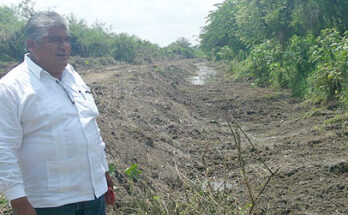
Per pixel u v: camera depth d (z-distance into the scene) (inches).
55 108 88.7
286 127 325.1
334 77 356.8
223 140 296.2
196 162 241.6
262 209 166.4
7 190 81.0
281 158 234.7
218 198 144.2
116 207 157.6
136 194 168.7
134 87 441.4
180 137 293.1
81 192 92.3
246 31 618.5
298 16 490.0
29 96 85.9
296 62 478.0
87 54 966.4
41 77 90.4
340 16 477.7
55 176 88.5
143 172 203.5
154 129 290.7
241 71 688.4
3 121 82.1
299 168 208.5
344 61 356.8
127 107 331.6
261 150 255.6
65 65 94.8
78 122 92.4
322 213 163.0
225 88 581.9
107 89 394.6
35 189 88.0
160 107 373.7
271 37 559.5
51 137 87.3
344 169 202.2
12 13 900.6
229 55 1019.3
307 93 419.8
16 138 84.0
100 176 98.3
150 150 242.4
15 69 90.2
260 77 586.6
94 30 1131.9
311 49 422.0
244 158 237.1
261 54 583.2
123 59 1032.8
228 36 997.2
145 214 141.6
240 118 380.8
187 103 460.8
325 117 328.2
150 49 1378.0
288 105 414.0
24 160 87.8
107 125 259.9
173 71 805.9
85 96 99.1
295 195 179.3
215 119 385.1
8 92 83.5
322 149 243.0
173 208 143.1
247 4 586.6
